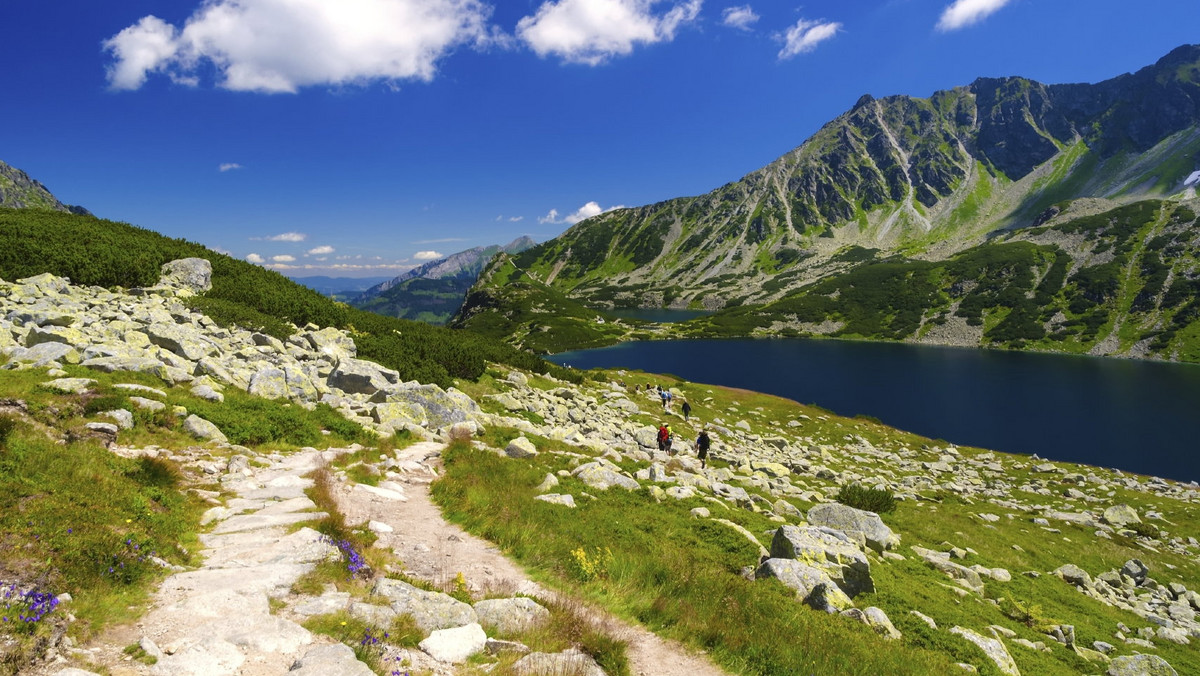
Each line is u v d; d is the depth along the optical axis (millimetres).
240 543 9477
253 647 6332
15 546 6621
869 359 163125
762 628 10367
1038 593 19094
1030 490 45562
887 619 12094
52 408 12227
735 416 61906
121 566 7230
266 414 17766
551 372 55719
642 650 9180
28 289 24266
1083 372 136625
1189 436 80750
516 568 11430
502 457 21359
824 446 55312
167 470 11562
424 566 10617
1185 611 21375
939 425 88438
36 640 5344
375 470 16531
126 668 5500
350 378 25844
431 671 6832
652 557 13055
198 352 21516
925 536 23828
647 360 169375
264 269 45844
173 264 35281
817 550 13984
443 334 50250
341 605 7781
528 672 7082
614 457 26109
